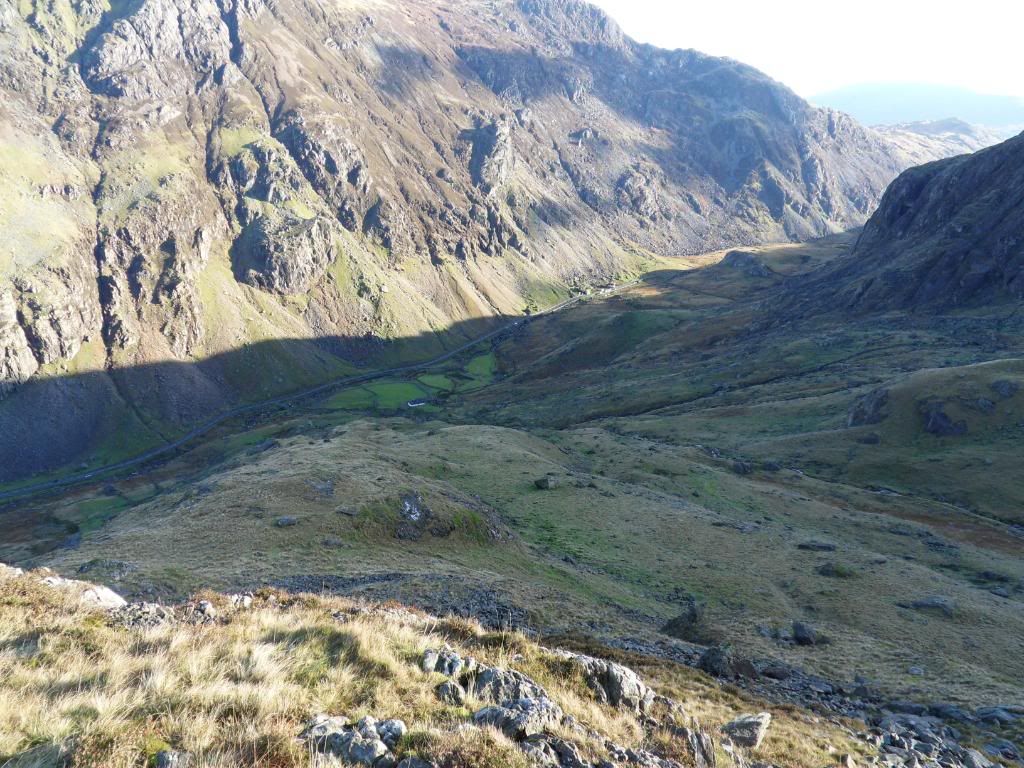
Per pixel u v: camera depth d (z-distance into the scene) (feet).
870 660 126.52
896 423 415.23
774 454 413.18
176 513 188.14
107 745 27.27
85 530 517.14
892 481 360.89
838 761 59.47
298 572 133.18
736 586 188.24
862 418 439.63
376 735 32.32
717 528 245.04
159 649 41.32
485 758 30.94
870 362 585.63
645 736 45.34
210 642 43.65
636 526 240.73
